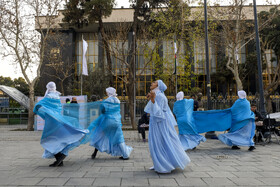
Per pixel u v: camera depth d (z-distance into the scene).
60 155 5.06
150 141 4.52
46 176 4.17
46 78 31.45
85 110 5.71
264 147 7.66
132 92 14.78
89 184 3.68
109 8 17.47
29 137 10.87
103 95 27.39
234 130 7.23
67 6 18.23
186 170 4.60
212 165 5.04
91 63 35.16
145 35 17.17
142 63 34.09
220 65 31.66
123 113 15.88
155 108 4.42
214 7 16.11
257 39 10.48
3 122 17.95
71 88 28.81
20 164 5.22
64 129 5.16
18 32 13.73
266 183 3.71
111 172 4.47
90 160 5.69
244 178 3.99
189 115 7.22
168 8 17.34
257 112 8.50
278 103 15.76
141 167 4.91
